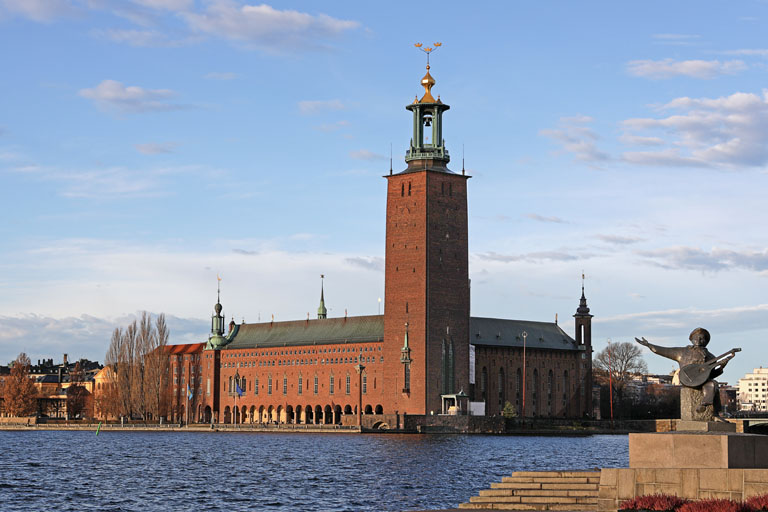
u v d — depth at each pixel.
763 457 48.66
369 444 166.88
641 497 47.31
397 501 79.81
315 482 94.88
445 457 130.25
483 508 57.28
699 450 48.38
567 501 56.84
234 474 104.62
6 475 104.12
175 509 76.25
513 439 192.38
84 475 104.19
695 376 50.47
